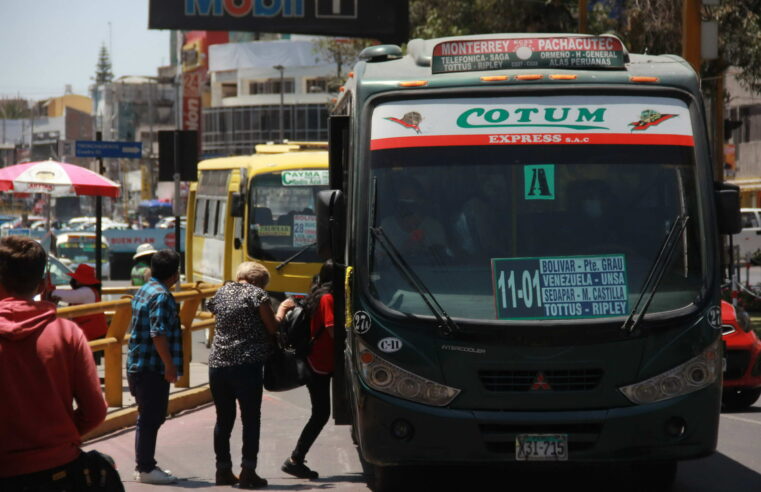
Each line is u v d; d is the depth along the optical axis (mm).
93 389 7000
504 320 10977
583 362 10883
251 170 28578
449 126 11680
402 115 11734
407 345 10992
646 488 12773
